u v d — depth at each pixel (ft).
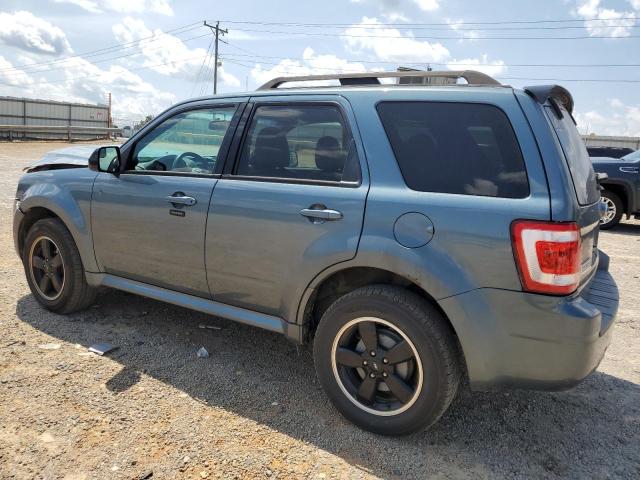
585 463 8.84
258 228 10.12
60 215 13.29
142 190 11.92
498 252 7.91
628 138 95.25
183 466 8.29
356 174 9.31
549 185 7.83
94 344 12.35
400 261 8.53
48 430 8.98
